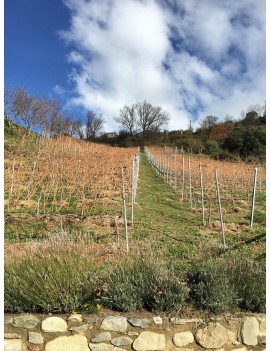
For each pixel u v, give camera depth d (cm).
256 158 2812
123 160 1719
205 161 2320
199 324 341
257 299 367
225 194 1334
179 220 854
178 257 554
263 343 346
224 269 411
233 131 3838
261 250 604
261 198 1248
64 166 1334
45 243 473
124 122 6331
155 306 352
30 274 373
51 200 993
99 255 483
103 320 334
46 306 347
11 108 2459
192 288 386
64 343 328
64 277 368
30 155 1612
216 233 743
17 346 327
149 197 1167
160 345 332
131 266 400
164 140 5238
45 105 2616
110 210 890
